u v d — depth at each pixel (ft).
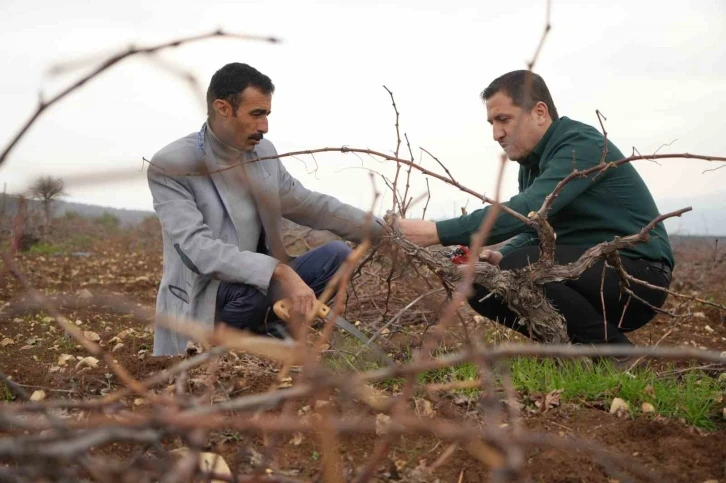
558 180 10.12
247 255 10.68
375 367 9.73
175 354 11.35
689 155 8.13
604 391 8.93
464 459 6.97
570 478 6.64
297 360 4.13
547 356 9.84
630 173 10.50
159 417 3.66
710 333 17.08
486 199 8.55
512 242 12.03
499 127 10.87
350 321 13.98
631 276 9.81
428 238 10.06
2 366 10.80
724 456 7.14
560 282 9.96
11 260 4.26
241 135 11.00
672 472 6.79
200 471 4.47
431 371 9.56
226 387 8.57
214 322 11.37
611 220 10.40
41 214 40.50
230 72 10.84
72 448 3.34
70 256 38.99
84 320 16.84
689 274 29.48
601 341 10.05
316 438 7.23
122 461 6.68
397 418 3.81
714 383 9.89
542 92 10.72
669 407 8.66
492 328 13.28
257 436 7.30
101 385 9.56
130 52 3.21
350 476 6.57
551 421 8.01
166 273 11.69
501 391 8.68
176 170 11.03
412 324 14.07
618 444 7.50
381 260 12.23
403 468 6.75
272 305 11.03
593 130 10.64
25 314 16.61
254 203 11.25
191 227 10.93
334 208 12.19
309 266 11.94
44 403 4.22
